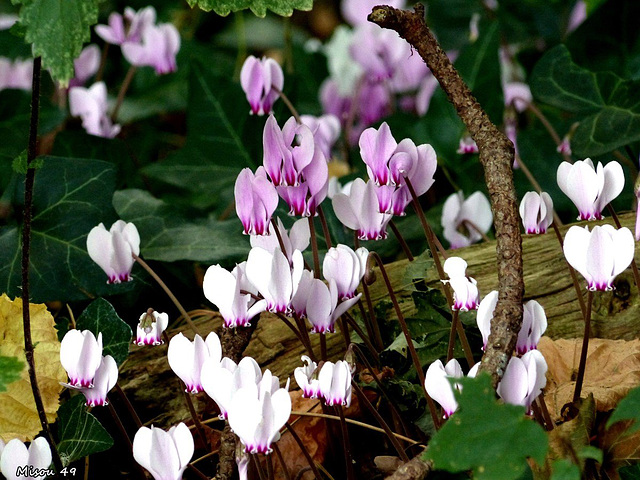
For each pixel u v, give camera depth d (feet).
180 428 2.64
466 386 2.49
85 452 2.86
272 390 2.63
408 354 2.96
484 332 2.68
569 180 2.75
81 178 3.28
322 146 3.77
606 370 3.00
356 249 2.87
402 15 2.85
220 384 2.63
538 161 3.85
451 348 2.79
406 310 3.09
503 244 2.73
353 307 3.08
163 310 3.34
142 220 3.42
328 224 3.38
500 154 2.81
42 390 2.93
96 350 2.73
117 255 2.96
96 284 3.21
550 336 3.12
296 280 2.69
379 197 2.80
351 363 2.69
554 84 3.61
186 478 3.00
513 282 2.69
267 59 3.31
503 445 2.45
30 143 2.81
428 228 2.82
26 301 2.79
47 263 3.22
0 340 2.96
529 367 2.59
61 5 2.72
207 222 3.42
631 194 3.58
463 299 2.74
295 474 2.96
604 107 3.52
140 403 3.07
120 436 3.06
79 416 2.88
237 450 2.60
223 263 3.35
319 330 2.73
